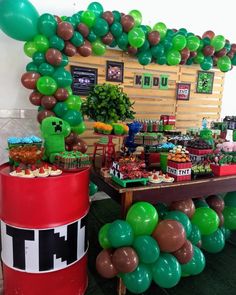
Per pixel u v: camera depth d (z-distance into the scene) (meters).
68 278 1.79
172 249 1.79
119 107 2.11
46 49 2.58
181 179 2.01
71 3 3.24
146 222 1.78
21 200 1.58
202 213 2.19
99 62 3.52
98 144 2.33
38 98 2.73
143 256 1.74
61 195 1.63
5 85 3.07
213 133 3.24
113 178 1.95
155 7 3.73
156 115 4.10
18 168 1.64
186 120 4.41
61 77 2.67
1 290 1.96
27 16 2.39
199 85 4.39
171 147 2.38
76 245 1.80
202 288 2.08
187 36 3.27
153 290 2.05
